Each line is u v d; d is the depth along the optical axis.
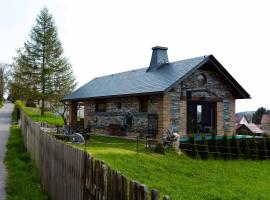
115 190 4.47
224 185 13.35
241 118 52.25
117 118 26.45
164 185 12.45
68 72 52.75
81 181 6.31
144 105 23.81
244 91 24.34
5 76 88.62
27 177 11.27
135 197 3.84
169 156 17.84
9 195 9.31
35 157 13.47
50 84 51.44
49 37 52.12
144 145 20.23
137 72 28.66
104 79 33.16
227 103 24.67
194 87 23.20
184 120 22.56
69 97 32.75
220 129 24.14
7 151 17.97
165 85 21.28
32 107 68.56
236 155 20.14
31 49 52.16
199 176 14.60
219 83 24.36
